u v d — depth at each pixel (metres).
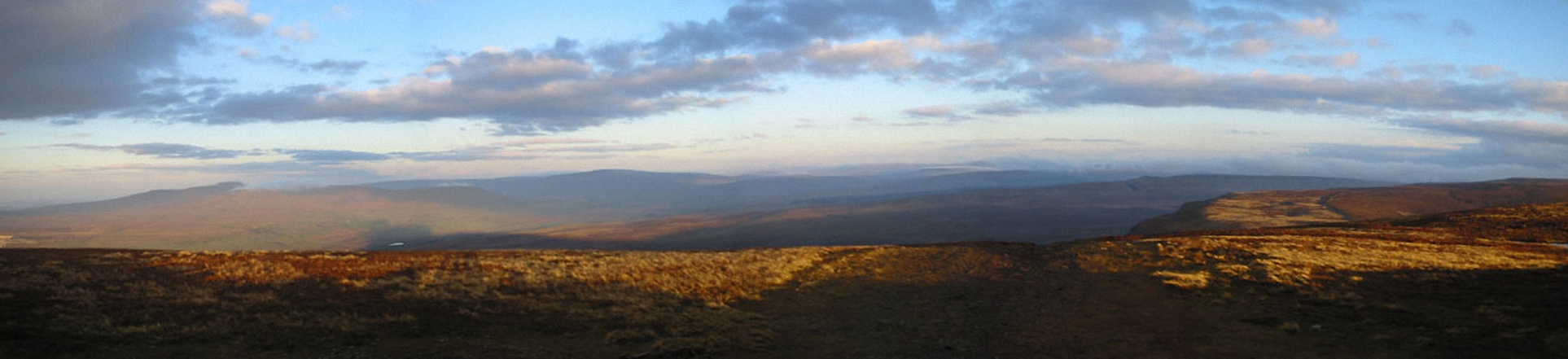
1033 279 39.41
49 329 20.61
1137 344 23.08
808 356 22.28
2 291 25.95
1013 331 25.97
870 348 23.52
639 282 35.59
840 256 49.94
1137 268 41.34
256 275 32.91
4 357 17.66
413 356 20.09
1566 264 37.16
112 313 23.44
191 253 42.50
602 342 22.81
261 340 20.91
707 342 23.09
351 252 46.03
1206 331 24.34
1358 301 27.78
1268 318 25.62
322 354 19.80
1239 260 41.16
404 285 30.98
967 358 21.97
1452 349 19.98
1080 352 22.23
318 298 27.84
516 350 21.34
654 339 23.27
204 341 20.53
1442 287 30.45
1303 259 40.97
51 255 38.78
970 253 50.84
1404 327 23.09
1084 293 33.91
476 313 26.05
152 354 18.89
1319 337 22.48
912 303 32.47
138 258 38.31
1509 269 34.88
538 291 31.73
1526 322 22.36
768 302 32.19
